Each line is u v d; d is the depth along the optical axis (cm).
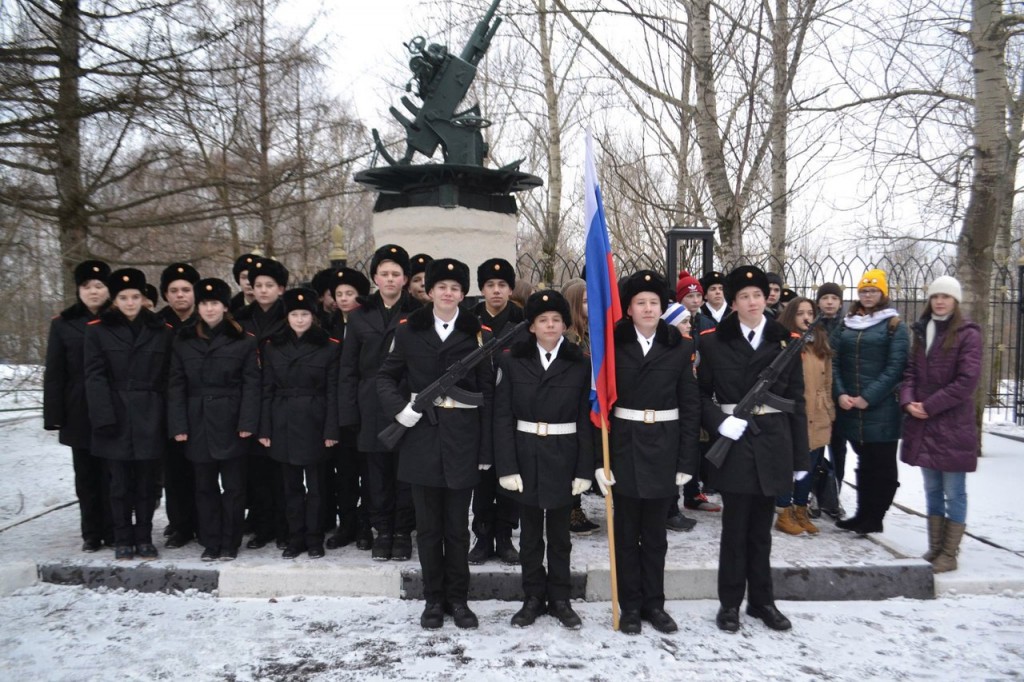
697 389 412
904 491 698
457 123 708
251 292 565
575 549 498
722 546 413
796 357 416
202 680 353
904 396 481
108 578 467
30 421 1128
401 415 411
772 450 403
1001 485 724
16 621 418
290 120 1516
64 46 769
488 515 482
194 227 1335
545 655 376
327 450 490
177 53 810
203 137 934
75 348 498
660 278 410
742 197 907
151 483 491
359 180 699
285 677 355
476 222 702
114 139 943
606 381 402
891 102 873
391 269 486
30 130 771
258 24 1031
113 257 1050
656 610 409
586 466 404
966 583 461
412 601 449
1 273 880
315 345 490
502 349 420
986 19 777
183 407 480
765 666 365
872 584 454
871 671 361
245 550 511
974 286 806
